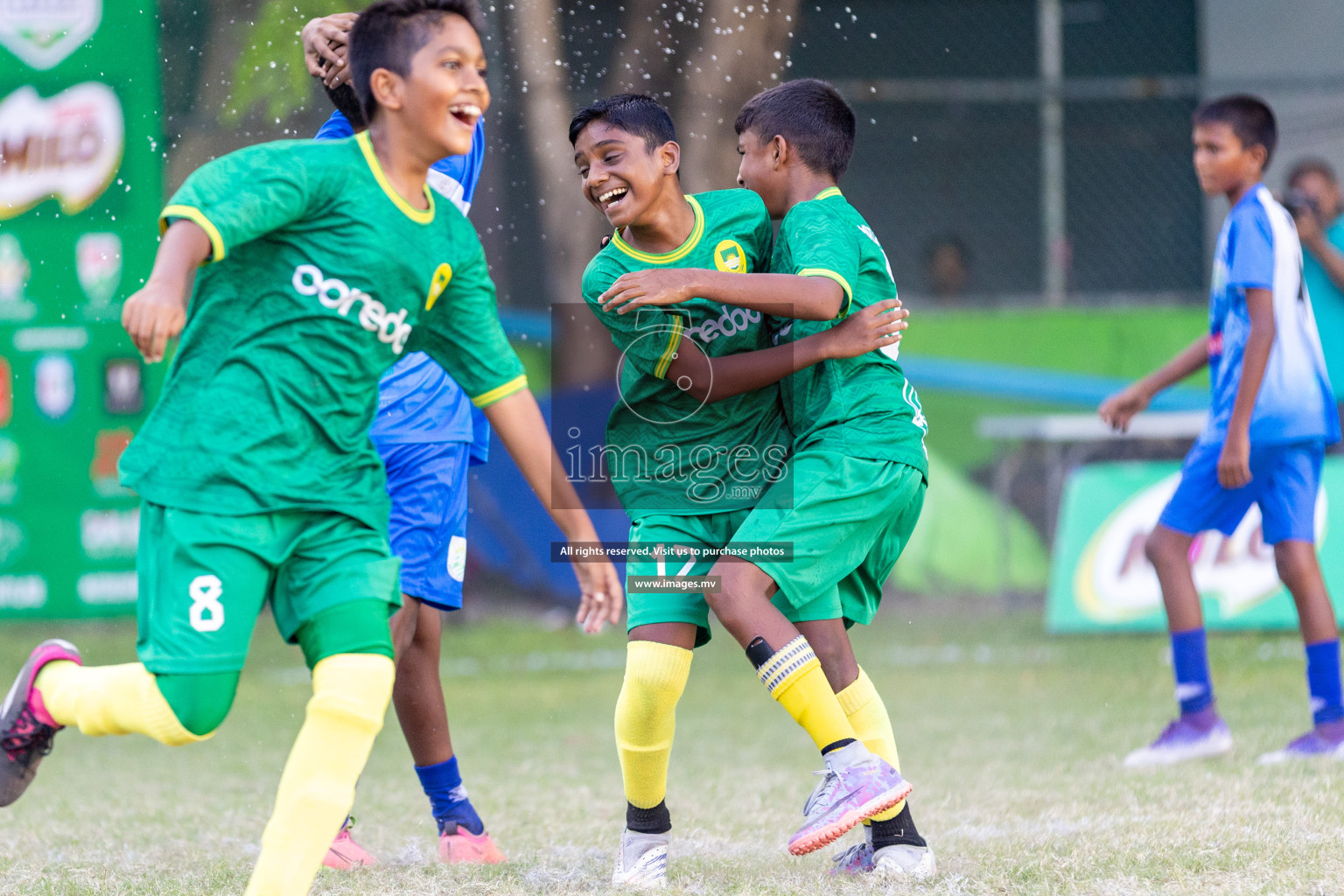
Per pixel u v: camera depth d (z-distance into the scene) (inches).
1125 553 1103.0
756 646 387.2
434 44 331.3
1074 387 1262.3
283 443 329.7
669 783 616.7
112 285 1116.5
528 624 1222.9
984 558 1242.6
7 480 1122.7
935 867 403.9
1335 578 1031.6
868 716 421.4
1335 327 1045.2
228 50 1098.7
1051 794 539.8
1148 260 1449.3
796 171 438.0
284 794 318.0
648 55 1115.3
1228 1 1494.8
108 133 1106.7
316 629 332.8
